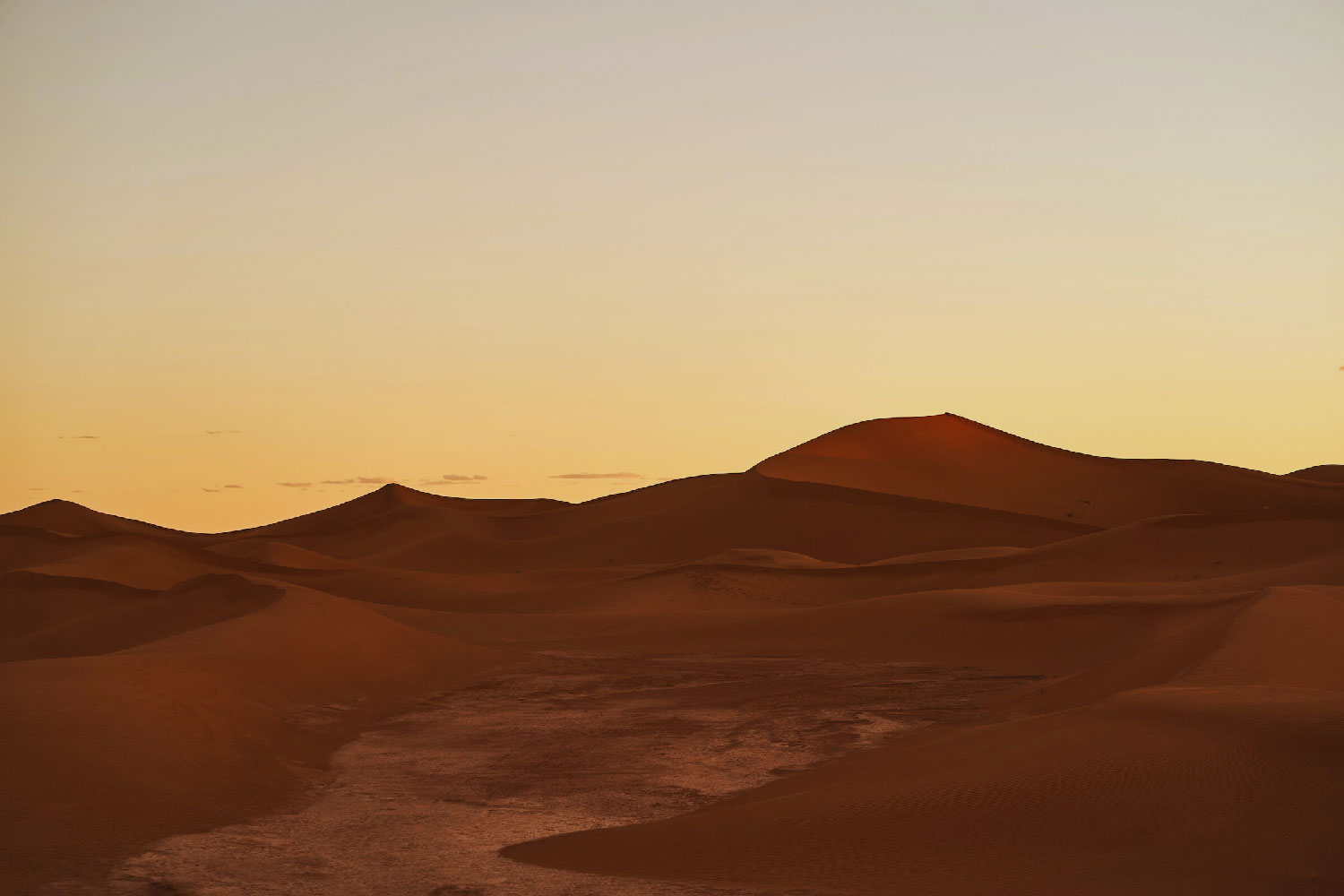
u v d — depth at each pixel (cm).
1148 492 13750
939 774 2020
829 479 13525
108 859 1777
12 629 6219
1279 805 1530
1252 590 5344
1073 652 4706
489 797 2423
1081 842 1567
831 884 1528
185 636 4022
